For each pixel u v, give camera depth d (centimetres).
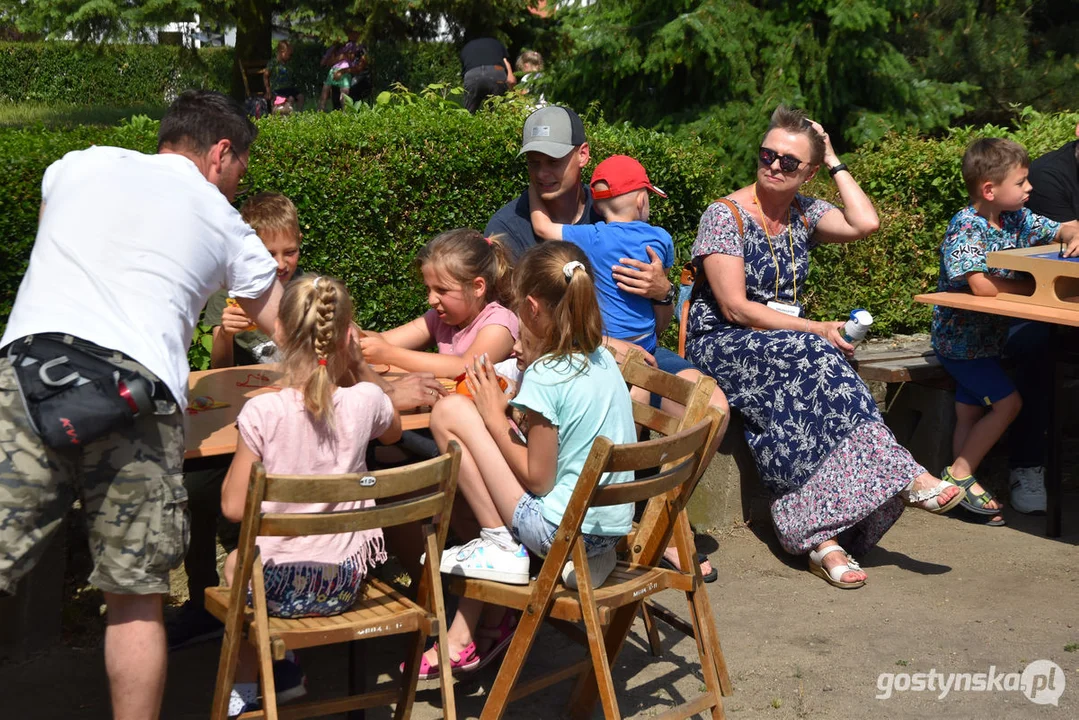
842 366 466
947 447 570
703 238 492
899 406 579
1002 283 518
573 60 936
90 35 1298
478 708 361
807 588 456
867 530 475
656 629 397
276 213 403
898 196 676
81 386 267
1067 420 650
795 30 862
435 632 298
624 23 895
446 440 337
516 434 332
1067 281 487
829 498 458
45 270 286
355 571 304
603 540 327
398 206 519
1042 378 538
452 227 536
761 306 484
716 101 884
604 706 306
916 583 461
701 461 341
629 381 390
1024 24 1187
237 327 389
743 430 508
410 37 1384
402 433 374
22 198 428
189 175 309
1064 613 429
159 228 293
